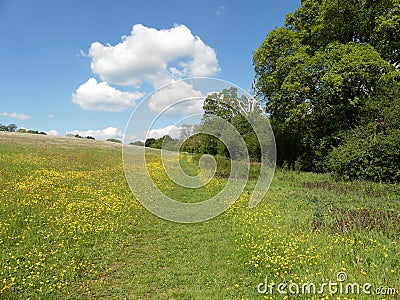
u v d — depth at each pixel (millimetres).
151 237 8539
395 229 8094
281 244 7195
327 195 13766
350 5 20172
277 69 22266
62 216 9273
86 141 44094
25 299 4957
